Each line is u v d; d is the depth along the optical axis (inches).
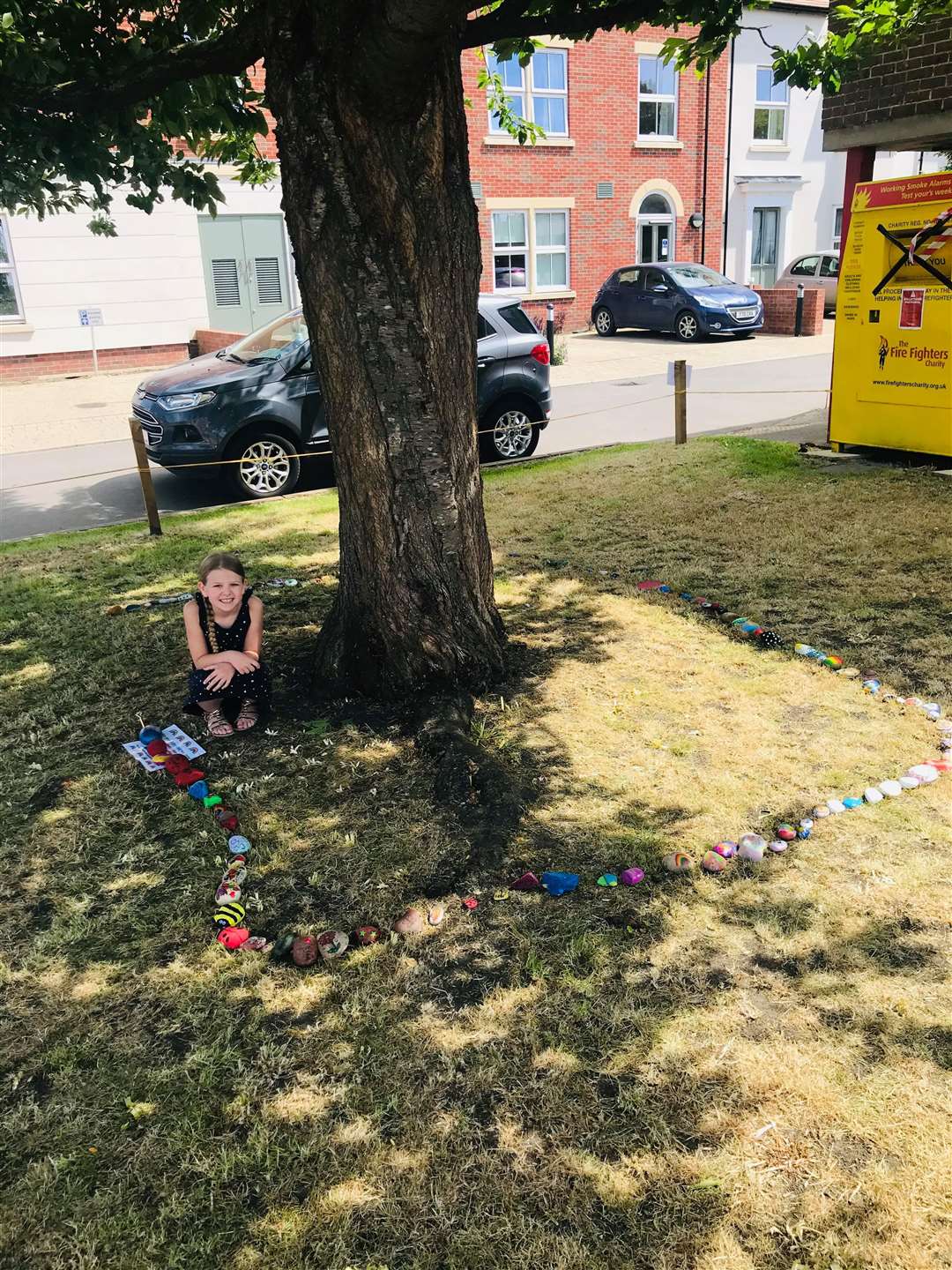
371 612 187.8
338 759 170.9
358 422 175.3
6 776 172.4
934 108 315.3
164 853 146.6
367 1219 88.5
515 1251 85.0
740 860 136.8
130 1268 85.0
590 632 221.9
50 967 123.0
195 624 180.5
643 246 1019.3
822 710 179.5
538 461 416.5
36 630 247.1
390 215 160.7
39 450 507.8
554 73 903.1
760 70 1016.2
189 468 387.5
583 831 145.5
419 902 132.3
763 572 253.9
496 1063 104.6
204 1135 97.7
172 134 234.7
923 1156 91.1
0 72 187.6
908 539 269.6
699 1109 97.7
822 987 112.7
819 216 1112.2
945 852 136.0
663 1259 83.6
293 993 116.7
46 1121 100.1
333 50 146.9
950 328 320.2
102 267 745.6
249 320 823.7
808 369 689.6
